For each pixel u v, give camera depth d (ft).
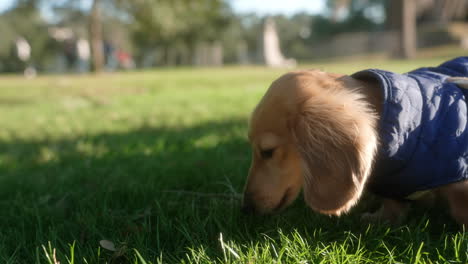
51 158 3.49
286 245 1.89
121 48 32.63
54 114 6.49
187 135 3.99
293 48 48.03
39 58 37.47
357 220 2.20
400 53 20.71
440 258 1.85
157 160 3.12
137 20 20.03
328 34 38.70
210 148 3.35
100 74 19.25
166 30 20.33
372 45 30.22
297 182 2.07
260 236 2.03
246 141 3.50
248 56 47.29
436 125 1.93
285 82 2.02
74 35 36.63
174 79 13.24
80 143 3.97
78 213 2.31
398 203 2.20
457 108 1.94
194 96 7.90
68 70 37.88
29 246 2.06
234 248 1.93
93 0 19.52
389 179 2.01
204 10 24.97
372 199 2.45
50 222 2.28
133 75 17.19
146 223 2.17
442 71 2.18
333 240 2.04
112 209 2.41
